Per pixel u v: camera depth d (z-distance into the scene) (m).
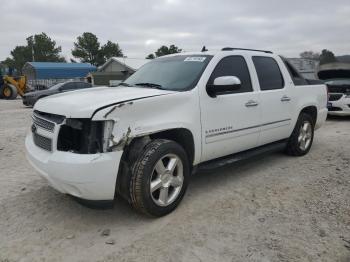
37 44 99.75
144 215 3.90
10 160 6.30
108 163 3.35
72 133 3.48
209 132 4.34
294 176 5.24
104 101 3.53
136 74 5.24
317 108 6.52
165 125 3.79
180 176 4.02
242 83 4.88
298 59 18.56
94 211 4.06
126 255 3.18
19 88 28.19
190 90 4.16
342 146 7.14
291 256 3.13
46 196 4.52
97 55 96.25
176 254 3.18
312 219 3.82
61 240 3.45
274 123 5.39
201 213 3.99
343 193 4.54
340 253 3.17
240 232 3.55
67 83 19.19
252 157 5.12
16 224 3.78
